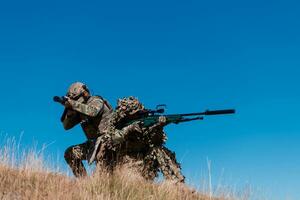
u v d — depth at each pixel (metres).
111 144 9.41
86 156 9.74
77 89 9.89
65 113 10.03
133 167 9.50
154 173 9.62
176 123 9.54
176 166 9.49
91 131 9.78
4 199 8.25
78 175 9.79
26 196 8.39
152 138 9.52
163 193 8.97
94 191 8.77
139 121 9.48
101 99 9.85
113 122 9.52
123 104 9.49
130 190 8.95
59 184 8.88
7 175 9.02
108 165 9.54
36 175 9.12
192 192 9.24
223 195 9.23
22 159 9.42
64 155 9.98
